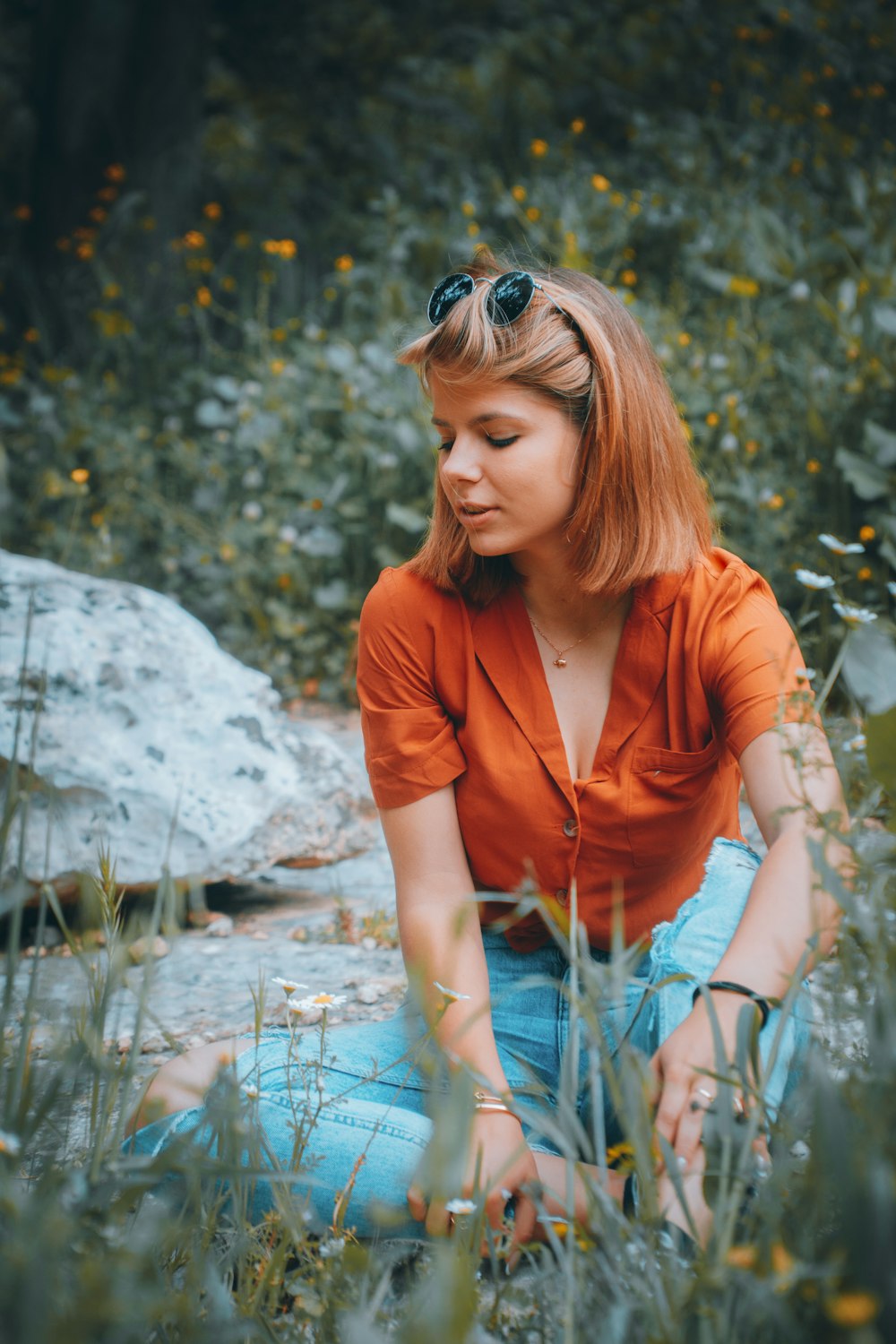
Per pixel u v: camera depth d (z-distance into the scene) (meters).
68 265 8.55
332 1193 1.64
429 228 7.65
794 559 4.50
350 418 5.62
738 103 9.30
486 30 10.67
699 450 4.86
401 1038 1.88
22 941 2.90
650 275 7.02
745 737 1.75
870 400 4.73
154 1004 2.56
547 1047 1.91
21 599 3.26
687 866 1.95
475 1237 1.35
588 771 1.86
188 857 3.02
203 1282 1.33
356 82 10.48
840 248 5.60
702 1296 1.11
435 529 1.89
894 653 1.97
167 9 8.81
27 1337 0.91
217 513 5.91
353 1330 1.09
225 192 9.82
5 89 11.59
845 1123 1.13
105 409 6.63
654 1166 1.39
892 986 1.30
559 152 8.48
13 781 1.58
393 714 1.88
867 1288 0.97
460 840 1.92
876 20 9.62
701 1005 1.55
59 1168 1.31
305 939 3.01
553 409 1.71
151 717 3.17
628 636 1.81
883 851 1.53
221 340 8.00
